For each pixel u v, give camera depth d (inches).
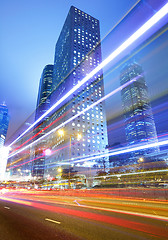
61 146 3838.6
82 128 3843.5
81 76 4293.8
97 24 5255.9
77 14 5004.9
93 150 3764.8
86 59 4547.2
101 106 4288.9
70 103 3932.1
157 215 403.9
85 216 400.5
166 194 744.3
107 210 484.1
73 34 4667.8
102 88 4493.1
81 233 271.9
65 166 3422.7
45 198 925.8
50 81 7726.4
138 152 6569.9
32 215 418.3
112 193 1042.7
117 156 5142.7
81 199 852.6
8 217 395.9
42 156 6220.5
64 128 3887.8
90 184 2945.4
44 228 301.4
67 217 390.9
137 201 697.0
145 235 260.4
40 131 6717.5
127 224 323.9
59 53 5295.3
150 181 2155.5
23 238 252.1
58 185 3186.5
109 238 248.4
